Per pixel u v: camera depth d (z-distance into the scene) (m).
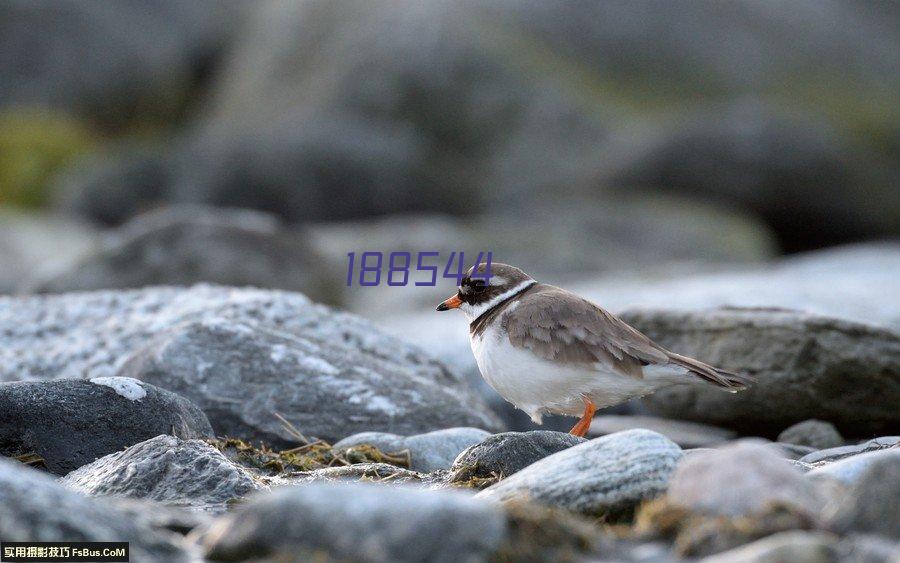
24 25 35.84
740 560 3.93
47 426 6.91
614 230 26.77
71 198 31.16
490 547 4.09
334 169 31.11
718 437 8.97
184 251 14.41
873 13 37.06
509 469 6.16
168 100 37.56
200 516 5.23
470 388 9.71
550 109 31.83
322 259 15.64
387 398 8.57
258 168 31.06
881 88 34.34
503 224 27.52
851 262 17.97
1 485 4.29
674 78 33.84
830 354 8.60
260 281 14.62
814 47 34.97
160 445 6.33
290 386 8.48
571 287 16.05
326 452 7.84
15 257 20.36
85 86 36.03
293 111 33.47
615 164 30.31
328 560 4.02
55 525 4.22
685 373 7.47
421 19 33.69
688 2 34.97
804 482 4.68
